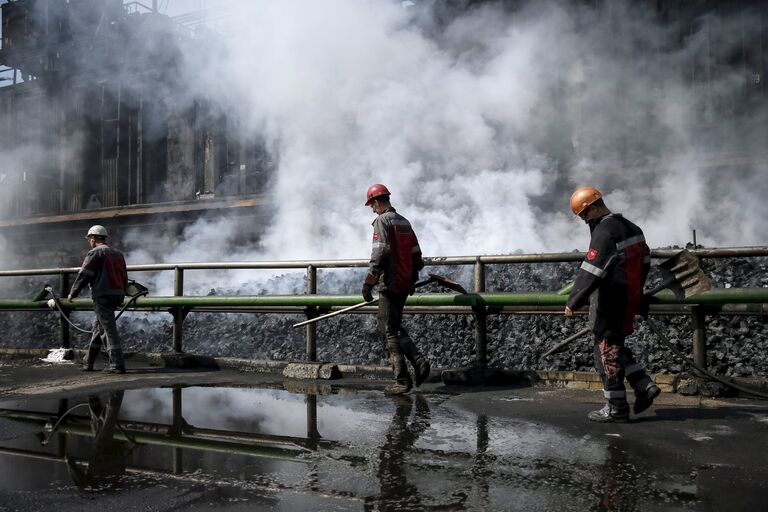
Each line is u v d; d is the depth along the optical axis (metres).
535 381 5.30
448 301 5.44
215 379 5.87
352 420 3.98
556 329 6.59
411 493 2.56
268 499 2.49
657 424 3.79
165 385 5.53
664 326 6.09
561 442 3.38
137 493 2.56
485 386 5.30
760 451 3.17
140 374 6.25
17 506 2.41
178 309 6.93
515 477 2.76
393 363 4.93
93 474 2.83
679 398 4.59
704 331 4.74
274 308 6.45
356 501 2.46
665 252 4.79
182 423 3.95
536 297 5.11
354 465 2.96
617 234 3.76
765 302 4.37
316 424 3.88
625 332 3.84
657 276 7.41
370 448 3.28
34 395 5.06
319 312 6.19
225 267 6.68
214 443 3.41
